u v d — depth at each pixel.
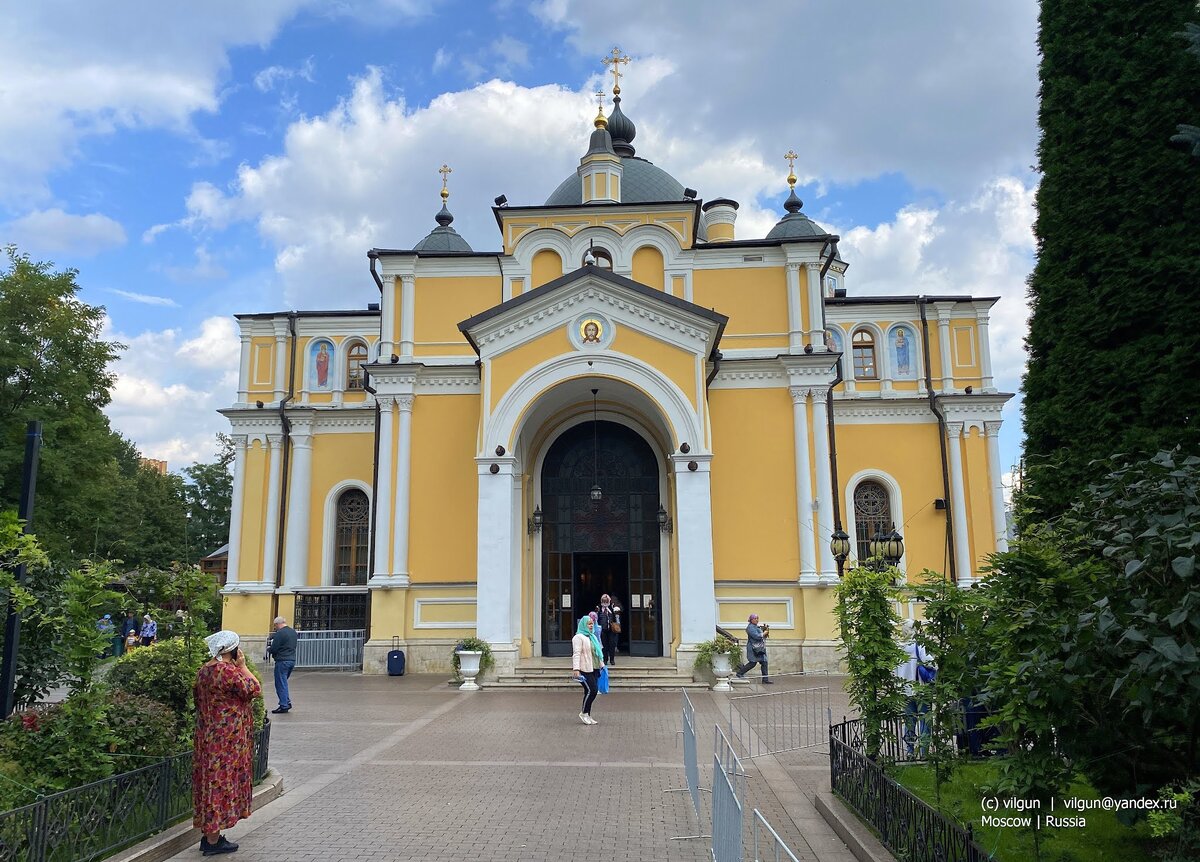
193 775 8.15
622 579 25.94
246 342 32.41
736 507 24.39
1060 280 10.02
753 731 14.70
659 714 16.55
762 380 25.05
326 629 27.45
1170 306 9.09
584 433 25.83
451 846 8.23
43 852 6.86
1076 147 10.05
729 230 35.28
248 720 8.27
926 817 6.55
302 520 30.48
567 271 26.36
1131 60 9.77
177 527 54.94
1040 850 6.97
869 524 30.03
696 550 21.47
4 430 27.27
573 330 22.62
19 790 7.54
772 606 23.73
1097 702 6.71
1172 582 6.18
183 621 10.80
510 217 27.05
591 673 15.64
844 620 9.66
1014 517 9.63
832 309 31.97
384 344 26.12
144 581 10.52
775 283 26.03
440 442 25.31
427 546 24.70
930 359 31.42
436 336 26.27
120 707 9.12
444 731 14.78
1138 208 9.43
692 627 21.16
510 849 8.15
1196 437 8.67
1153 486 6.36
